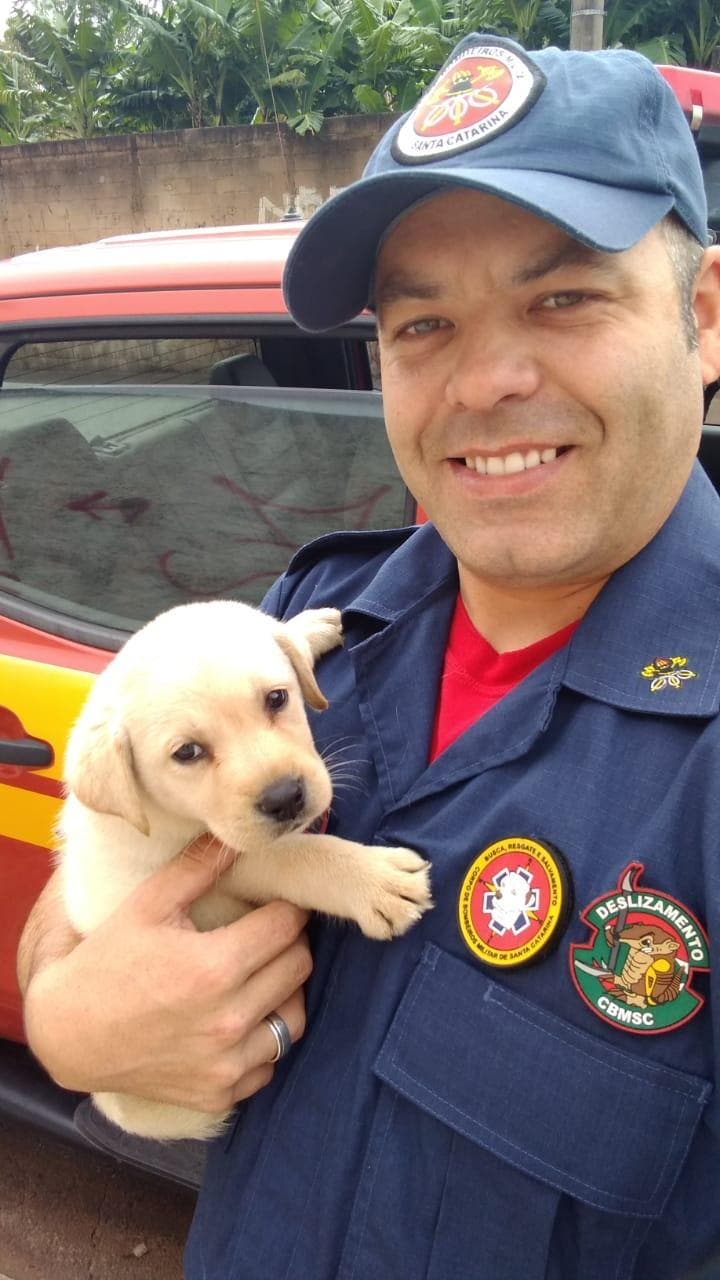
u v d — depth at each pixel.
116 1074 0.51
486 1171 0.39
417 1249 0.40
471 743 0.47
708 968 0.37
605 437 0.43
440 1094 0.41
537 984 0.40
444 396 0.45
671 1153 0.37
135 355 0.78
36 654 0.78
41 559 0.82
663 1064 0.37
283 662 0.61
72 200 4.87
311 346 0.82
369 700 0.55
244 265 0.72
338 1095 0.45
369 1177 0.42
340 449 0.74
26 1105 0.85
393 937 0.46
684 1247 0.37
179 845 0.62
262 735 0.58
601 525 0.44
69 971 0.53
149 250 0.79
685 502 0.48
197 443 0.79
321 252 0.48
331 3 5.49
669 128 0.44
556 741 0.44
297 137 4.38
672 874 0.38
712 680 0.41
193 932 0.51
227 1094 0.49
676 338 0.43
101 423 0.81
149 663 0.61
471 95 0.43
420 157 0.43
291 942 0.51
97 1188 0.93
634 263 0.42
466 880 0.43
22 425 0.82
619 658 0.44
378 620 0.58
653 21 4.72
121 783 0.59
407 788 0.51
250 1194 0.46
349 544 0.69
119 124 5.95
